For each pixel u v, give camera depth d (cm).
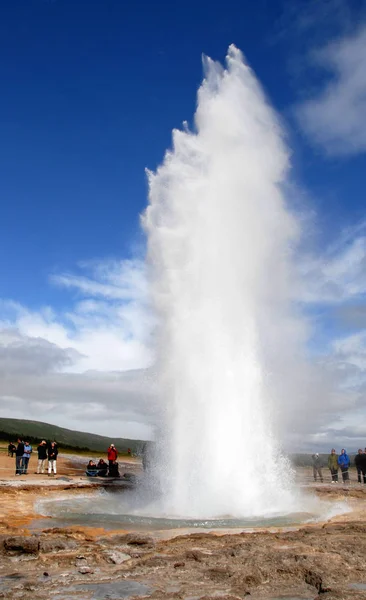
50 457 2483
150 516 1343
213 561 800
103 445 14025
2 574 748
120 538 973
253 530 1123
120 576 732
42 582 705
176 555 838
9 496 1644
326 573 718
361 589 661
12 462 3259
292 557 801
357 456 2352
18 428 12812
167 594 652
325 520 1281
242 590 673
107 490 1888
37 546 873
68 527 1124
